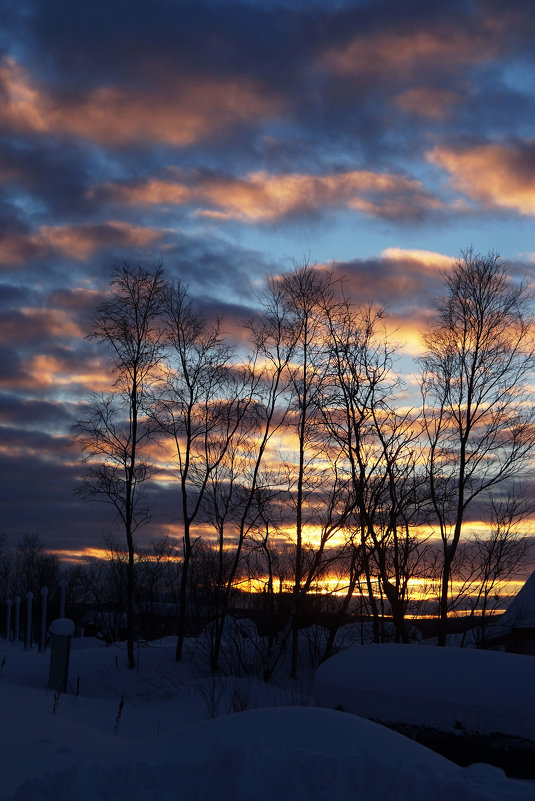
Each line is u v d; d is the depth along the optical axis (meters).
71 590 72.81
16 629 62.12
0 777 7.46
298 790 6.07
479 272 28.77
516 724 11.59
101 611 57.97
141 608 53.41
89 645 49.34
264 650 26.92
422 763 6.84
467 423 27.94
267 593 27.50
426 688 12.61
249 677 24.23
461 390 28.27
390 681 13.12
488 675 12.28
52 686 20.95
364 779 6.13
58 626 21.52
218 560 29.92
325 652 26.70
